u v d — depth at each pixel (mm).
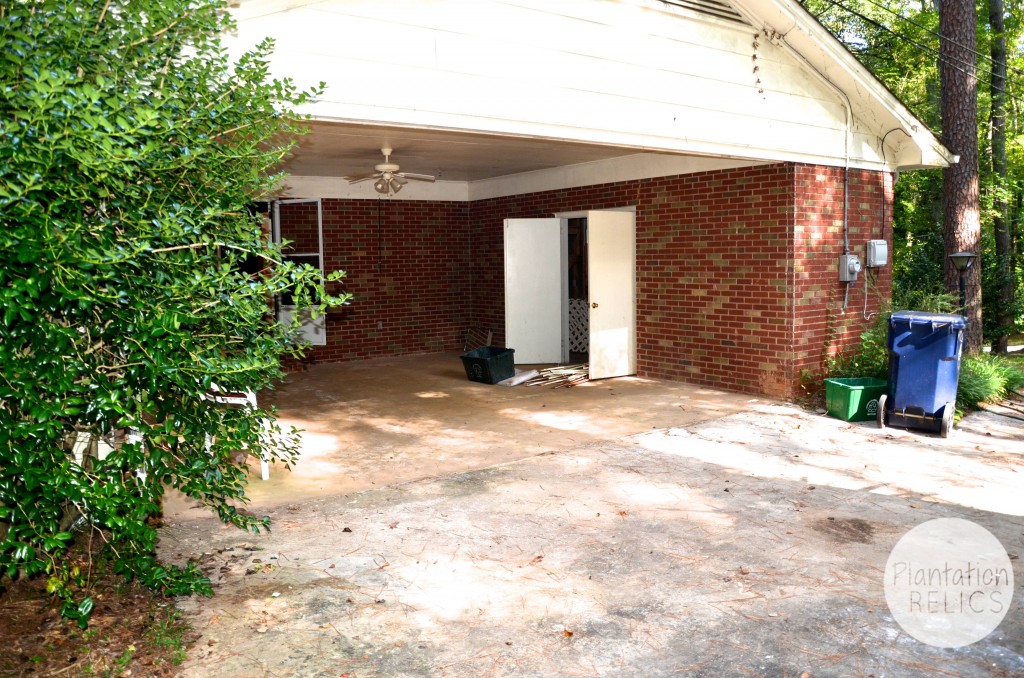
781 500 5938
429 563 4773
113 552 4105
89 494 3146
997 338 14594
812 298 9578
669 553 4918
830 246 9797
